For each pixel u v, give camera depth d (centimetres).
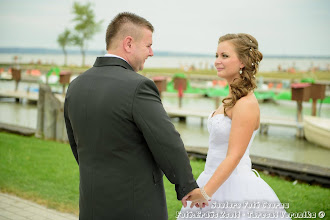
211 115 242
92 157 195
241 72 223
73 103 202
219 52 229
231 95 224
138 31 200
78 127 200
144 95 186
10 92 2116
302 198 460
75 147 231
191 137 1205
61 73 1891
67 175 556
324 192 496
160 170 206
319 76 4209
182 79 1684
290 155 977
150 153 197
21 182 516
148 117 183
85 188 200
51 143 820
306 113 1783
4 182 512
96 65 206
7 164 609
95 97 192
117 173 190
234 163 205
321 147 1079
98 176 193
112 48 203
